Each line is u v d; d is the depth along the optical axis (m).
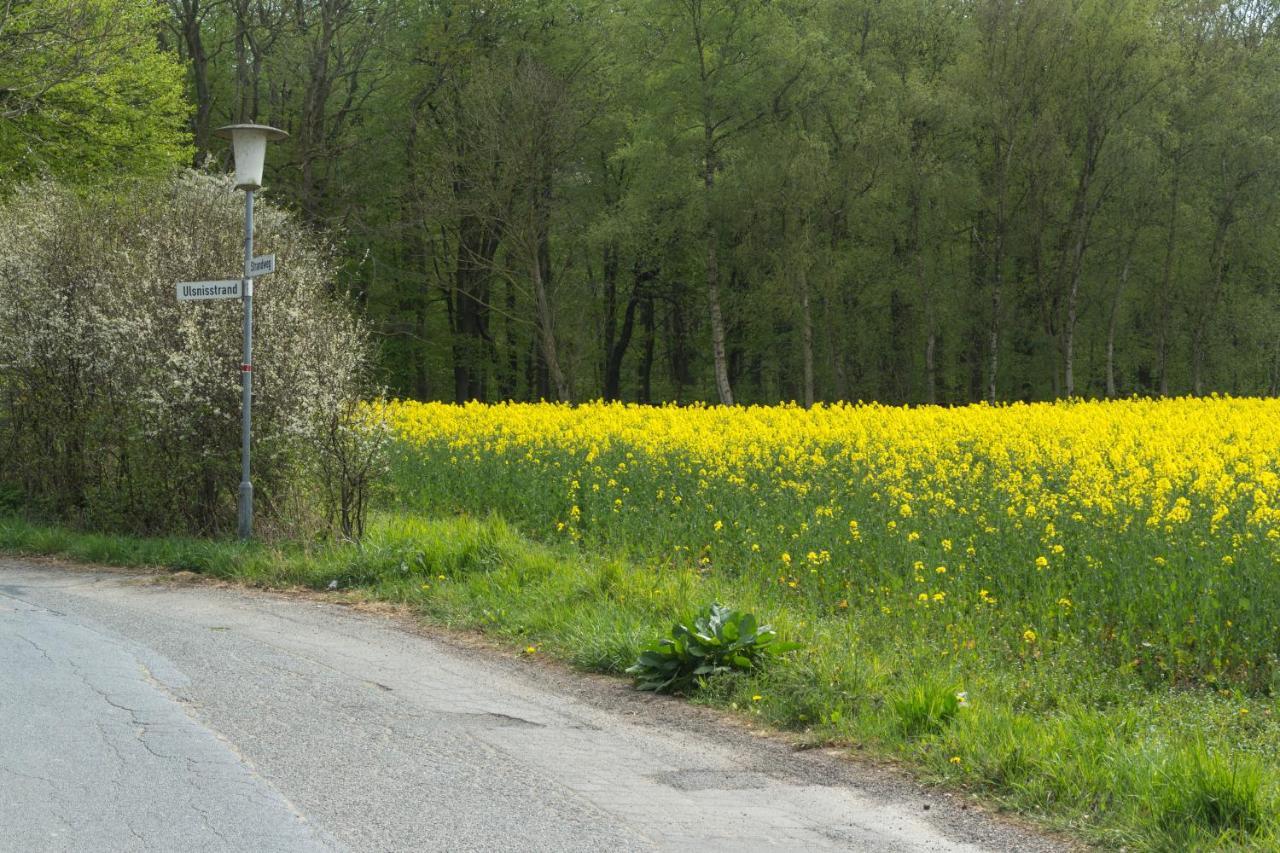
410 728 6.49
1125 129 43.75
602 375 55.19
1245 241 47.19
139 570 12.75
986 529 10.66
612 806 5.27
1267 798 5.18
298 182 41.19
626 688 7.90
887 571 10.17
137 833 4.74
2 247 15.93
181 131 39.06
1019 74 43.53
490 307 44.06
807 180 39.62
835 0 45.00
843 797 5.60
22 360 15.55
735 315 47.03
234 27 41.53
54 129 29.34
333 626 9.65
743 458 15.44
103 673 7.50
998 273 46.03
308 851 4.58
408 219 43.38
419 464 17.53
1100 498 11.00
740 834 4.98
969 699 7.18
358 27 41.50
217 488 14.09
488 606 10.15
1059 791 5.54
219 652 8.31
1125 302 51.66
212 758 5.77
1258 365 50.59
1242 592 8.50
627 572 10.84
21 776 5.42
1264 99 45.69
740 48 40.34
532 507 14.75
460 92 40.72
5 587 11.30
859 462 15.16
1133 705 7.42
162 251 14.58
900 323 51.00
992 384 46.28
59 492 15.77
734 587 10.35
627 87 44.16
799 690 7.36
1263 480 11.51
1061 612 8.82
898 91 43.75
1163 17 46.03
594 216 43.44
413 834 4.80
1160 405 26.47
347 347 13.98
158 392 13.81
